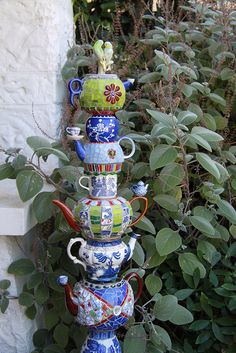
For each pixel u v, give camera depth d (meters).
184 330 1.92
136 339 1.57
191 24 2.42
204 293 1.85
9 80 1.97
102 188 1.35
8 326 1.79
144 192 1.43
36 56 1.94
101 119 1.34
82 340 1.76
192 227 1.97
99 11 3.09
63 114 2.04
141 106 2.11
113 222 1.32
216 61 2.28
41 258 1.82
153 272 1.81
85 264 1.40
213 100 2.07
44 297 1.74
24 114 1.99
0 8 1.92
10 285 1.76
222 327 1.81
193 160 2.01
